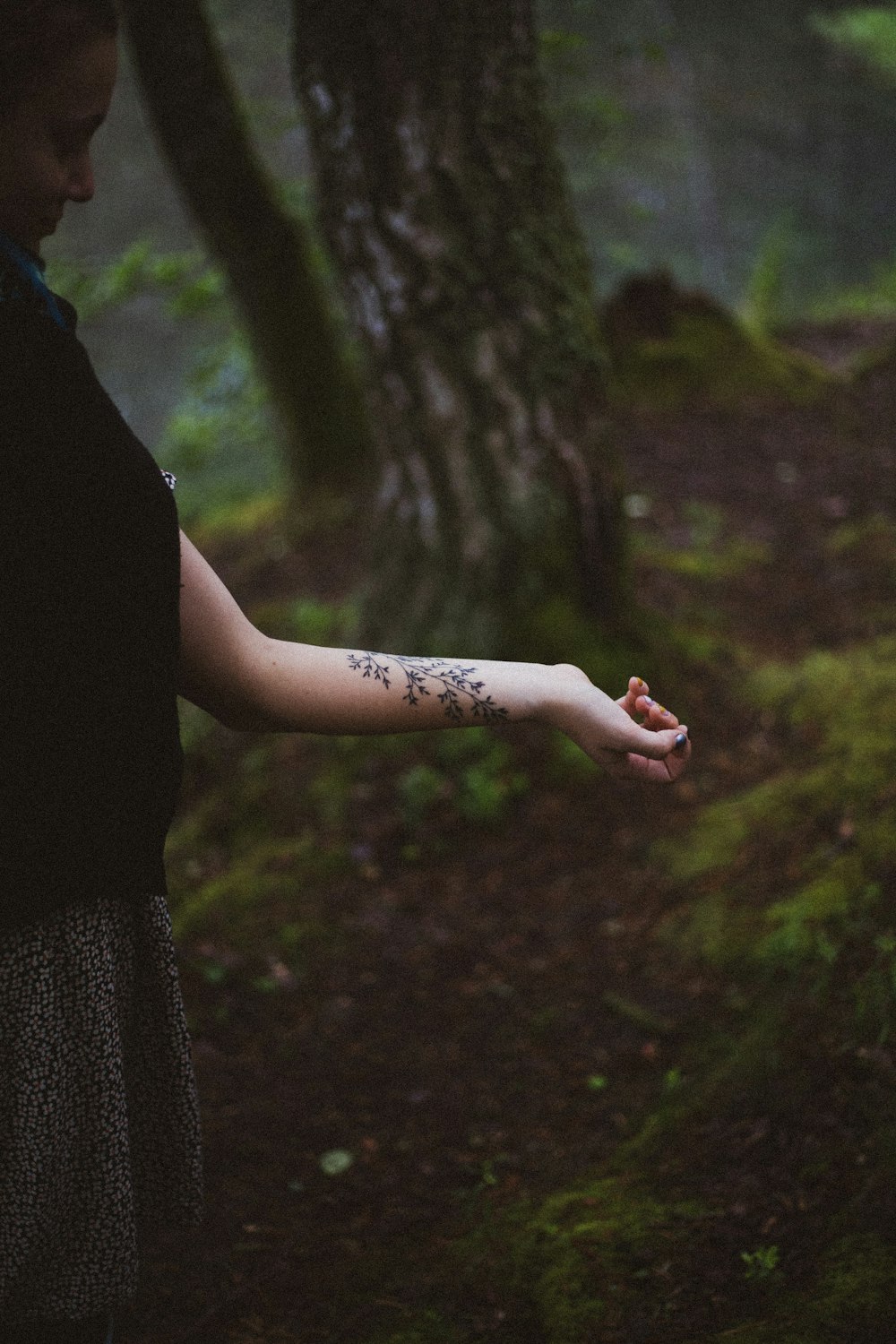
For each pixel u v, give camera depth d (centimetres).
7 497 128
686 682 439
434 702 155
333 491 737
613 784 400
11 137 125
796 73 1995
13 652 130
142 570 136
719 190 1839
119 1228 146
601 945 336
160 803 145
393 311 406
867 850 312
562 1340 204
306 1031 321
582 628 427
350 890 382
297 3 378
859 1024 258
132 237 1456
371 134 384
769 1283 205
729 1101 257
